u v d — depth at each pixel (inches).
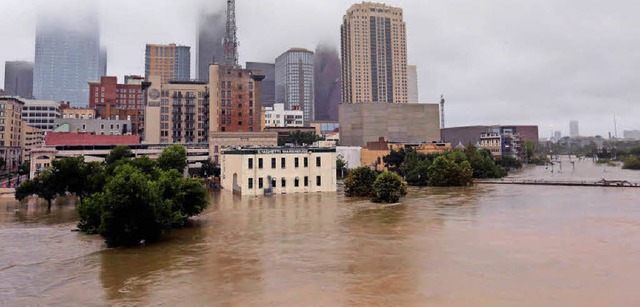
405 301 720.3
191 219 1692.9
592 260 962.1
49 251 1195.3
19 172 4424.2
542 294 742.5
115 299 764.0
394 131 5836.6
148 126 5354.3
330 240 1239.5
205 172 3850.9
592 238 1206.3
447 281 826.2
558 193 2503.7
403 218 1635.1
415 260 990.4
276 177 2694.4
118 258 1087.6
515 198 2281.0
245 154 2623.0
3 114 5211.6
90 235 1451.8
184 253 1121.4
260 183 2652.6
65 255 1141.1
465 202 2138.3
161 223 1286.9
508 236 1249.4
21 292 821.2
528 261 961.5
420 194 2588.6
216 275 902.4
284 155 2721.5
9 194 3021.7
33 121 7165.4
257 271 925.2
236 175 2792.8
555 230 1334.9
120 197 1237.7
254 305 714.2
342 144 5885.8
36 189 2293.3
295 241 1235.9
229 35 5851.4
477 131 7086.6
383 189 2186.3
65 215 1995.6
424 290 775.1
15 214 2038.6
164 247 1202.6
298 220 1626.5
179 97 5477.4
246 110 5177.2
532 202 2082.9
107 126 5570.9
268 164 2677.2
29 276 935.0
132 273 938.1
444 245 1143.0
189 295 775.1
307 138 5575.8
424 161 3540.8
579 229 1346.0
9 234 1481.3
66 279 906.1
